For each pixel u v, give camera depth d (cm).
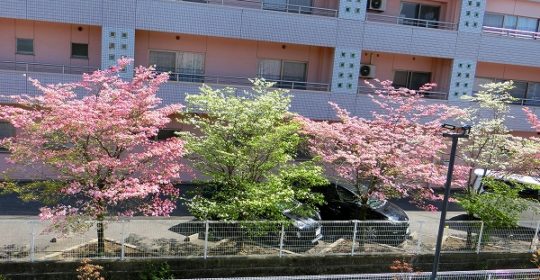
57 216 788
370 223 1003
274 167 1028
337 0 1597
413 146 1038
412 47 1633
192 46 1570
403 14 1755
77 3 1349
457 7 1691
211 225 902
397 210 1189
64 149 823
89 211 815
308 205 1015
